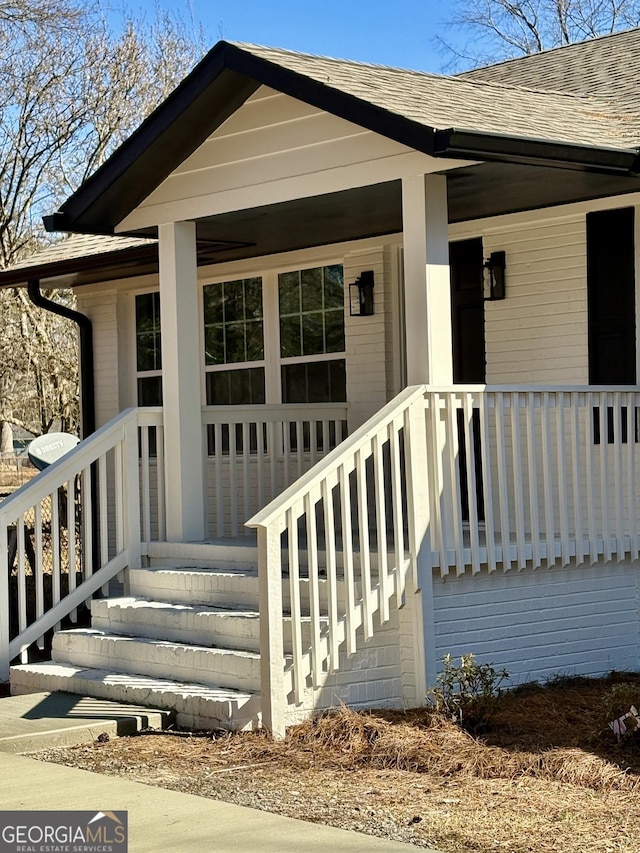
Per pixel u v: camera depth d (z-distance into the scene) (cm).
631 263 915
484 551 801
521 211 972
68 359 2755
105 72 2780
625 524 891
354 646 731
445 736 671
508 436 994
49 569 1516
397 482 758
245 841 496
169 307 977
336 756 646
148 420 973
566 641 855
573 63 1235
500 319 1005
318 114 855
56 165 2772
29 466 3312
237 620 777
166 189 975
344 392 1158
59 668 854
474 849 484
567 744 653
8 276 1330
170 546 948
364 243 1109
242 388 1256
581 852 478
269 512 698
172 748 674
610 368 934
